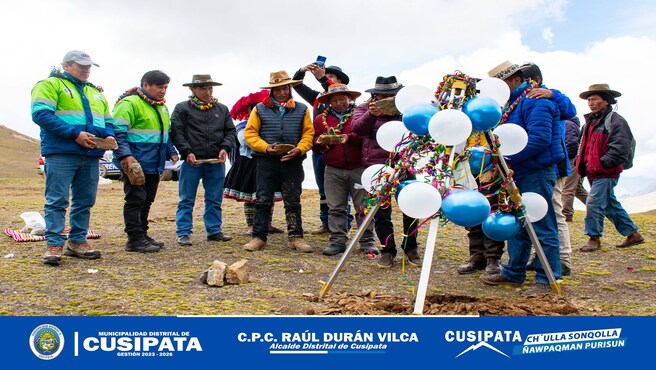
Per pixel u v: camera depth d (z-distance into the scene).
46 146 5.24
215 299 4.42
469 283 5.19
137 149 6.00
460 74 4.06
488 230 4.31
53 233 5.32
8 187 14.37
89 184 5.55
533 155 4.61
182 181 6.50
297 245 6.30
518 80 4.81
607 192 6.52
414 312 3.83
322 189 7.22
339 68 6.72
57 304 4.17
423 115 3.93
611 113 6.42
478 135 4.32
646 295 4.76
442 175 4.01
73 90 5.28
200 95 6.42
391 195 4.29
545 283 4.68
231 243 6.59
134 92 6.02
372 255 5.99
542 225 4.71
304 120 6.31
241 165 6.94
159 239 6.77
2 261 5.42
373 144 5.79
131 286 4.72
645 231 7.82
